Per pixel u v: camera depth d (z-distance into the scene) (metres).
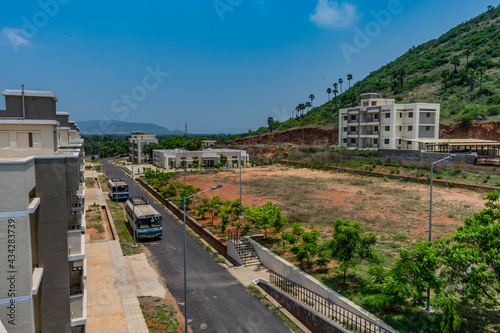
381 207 35.91
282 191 47.19
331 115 108.62
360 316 15.41
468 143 53.62
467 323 14.70
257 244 25.67
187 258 26.58
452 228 27.83
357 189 47.09
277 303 19.83
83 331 14.00
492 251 13.43
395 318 15.35
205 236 31.16
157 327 16.86
